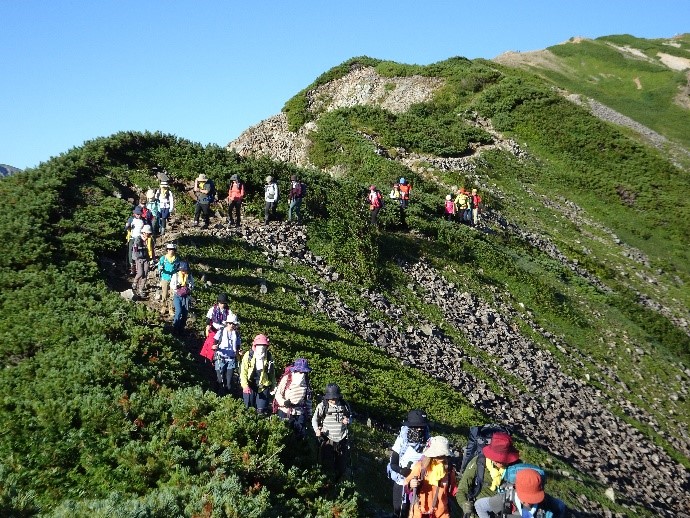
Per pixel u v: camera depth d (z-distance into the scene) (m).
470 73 75.00
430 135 60.72
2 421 11.14
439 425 19.45
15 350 14.00
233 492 9.35
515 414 23.42
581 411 26.17
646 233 52.94
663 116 93.56
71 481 10.07
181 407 11.92
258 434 11.73
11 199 23.95
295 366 12.66
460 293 32.41
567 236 49.25
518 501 8.12
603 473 22.05
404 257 33.34
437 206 42.31
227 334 14.69
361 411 18.41
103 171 29.89
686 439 28.23
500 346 28.94
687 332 39.78
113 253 22.80
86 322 15.16
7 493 8.50
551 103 69.19
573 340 33.41
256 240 27.83
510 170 57.91
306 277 26.70
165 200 25.02
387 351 23.84
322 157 56.59
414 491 9.52
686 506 22.80
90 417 11.20
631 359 33.69
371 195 34.31
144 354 14.35
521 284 36.22
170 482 9.83
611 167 61.16
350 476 12.94
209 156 34.28
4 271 18.73
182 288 17.23
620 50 121.25
